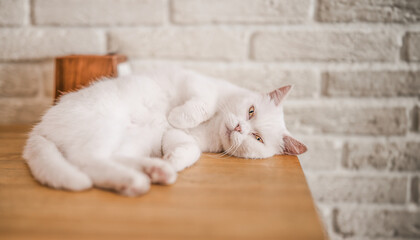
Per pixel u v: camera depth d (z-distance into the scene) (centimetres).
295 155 66
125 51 72
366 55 71
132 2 71
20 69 72
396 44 70
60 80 65
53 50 72
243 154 64
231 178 55
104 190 51
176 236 40
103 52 72
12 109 74
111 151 56
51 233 40
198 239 39
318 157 73
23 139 67
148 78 65
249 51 72
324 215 74
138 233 41
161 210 47
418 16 70
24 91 73
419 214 73
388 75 71
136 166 54
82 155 54
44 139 57
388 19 70
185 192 51
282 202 50
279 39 71
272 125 65
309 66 72
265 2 70
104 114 58
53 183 51
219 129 65
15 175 54
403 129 72
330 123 72
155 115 64
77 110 58
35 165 54
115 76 66
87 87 63
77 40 72
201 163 60
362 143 73
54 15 71
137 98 62
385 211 73
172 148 60
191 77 66
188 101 63
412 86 71
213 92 65
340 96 72
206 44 72
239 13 71
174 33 72
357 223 74
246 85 73
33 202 49
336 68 72
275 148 65
